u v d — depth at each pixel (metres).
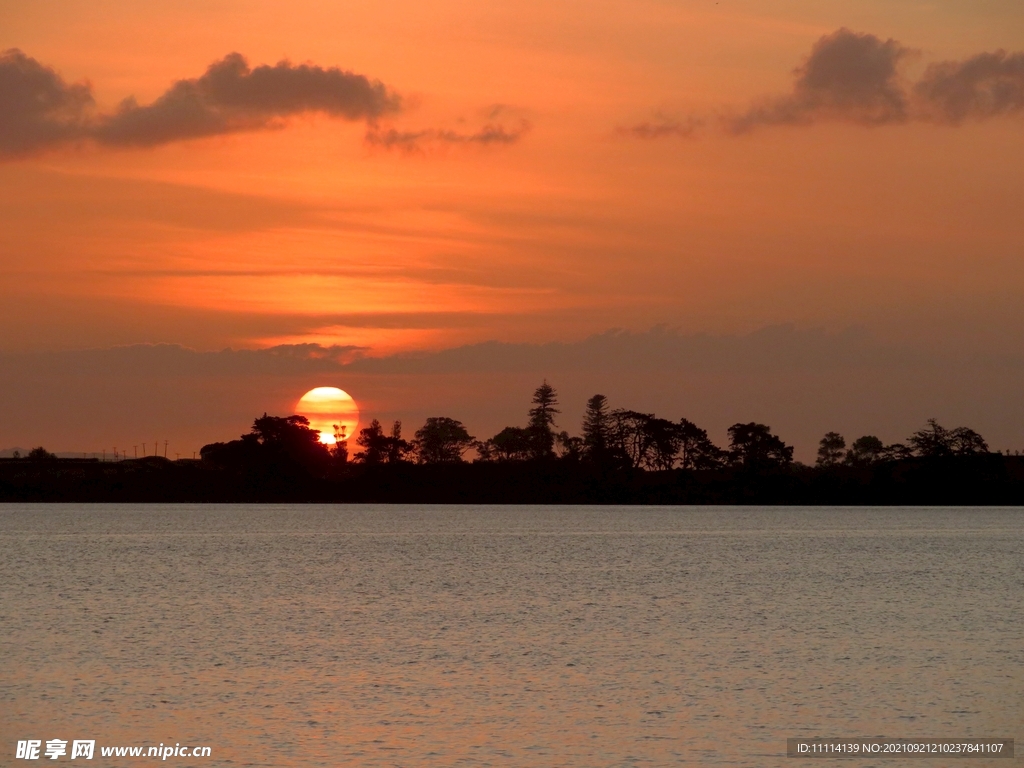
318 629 74.25
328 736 45.47
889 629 75.31
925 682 55.91
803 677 57.09
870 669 59.41
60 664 60.09
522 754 43.28
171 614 82.62
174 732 46.03
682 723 47.75
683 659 62.44
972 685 55.22
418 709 49.81
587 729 46.66
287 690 53.59
